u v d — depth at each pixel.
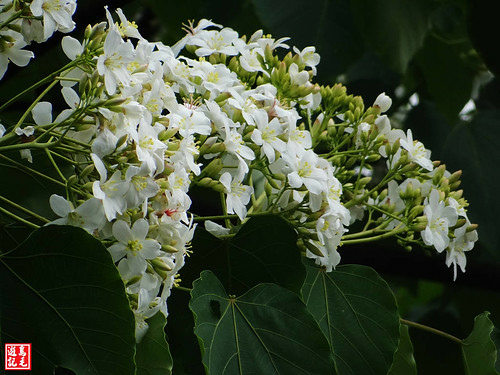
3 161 1.33
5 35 1.27
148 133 1.23
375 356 1.38
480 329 1.44
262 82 1.46
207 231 1.37
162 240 1.24
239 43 1.46
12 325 1.18
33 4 1.24
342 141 1.49
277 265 1.37
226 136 1.34
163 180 1.24
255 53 1.47
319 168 1.37
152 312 1.26
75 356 1.19
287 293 1.33
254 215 1.36
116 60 1.23
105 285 1.19
